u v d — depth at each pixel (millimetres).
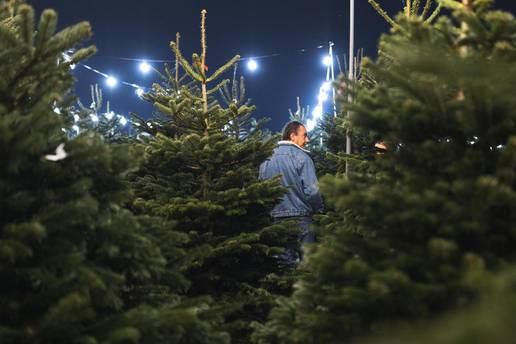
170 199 6926
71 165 3848
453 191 3434
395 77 3848
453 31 4141
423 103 3852
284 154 8594
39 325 3223
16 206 3531
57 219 3541
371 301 3371
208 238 6848
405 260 3443
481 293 2889
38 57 3979
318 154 11727
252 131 9672
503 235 3408
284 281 6828
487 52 3832
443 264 3328
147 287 4492
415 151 3924
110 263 4094
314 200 8391
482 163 3604
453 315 2490
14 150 3549
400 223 3604
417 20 3746
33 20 3979
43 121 3740
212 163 7285
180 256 5035
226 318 6848
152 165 7664
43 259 3521
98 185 4156
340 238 3969
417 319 3174
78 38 4105
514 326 2127
